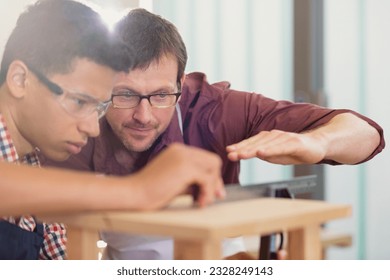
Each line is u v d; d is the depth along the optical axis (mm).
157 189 888
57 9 1204
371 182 3773
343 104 3668
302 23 3502
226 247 1563
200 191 917
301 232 973
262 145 1216
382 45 3719
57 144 1216
